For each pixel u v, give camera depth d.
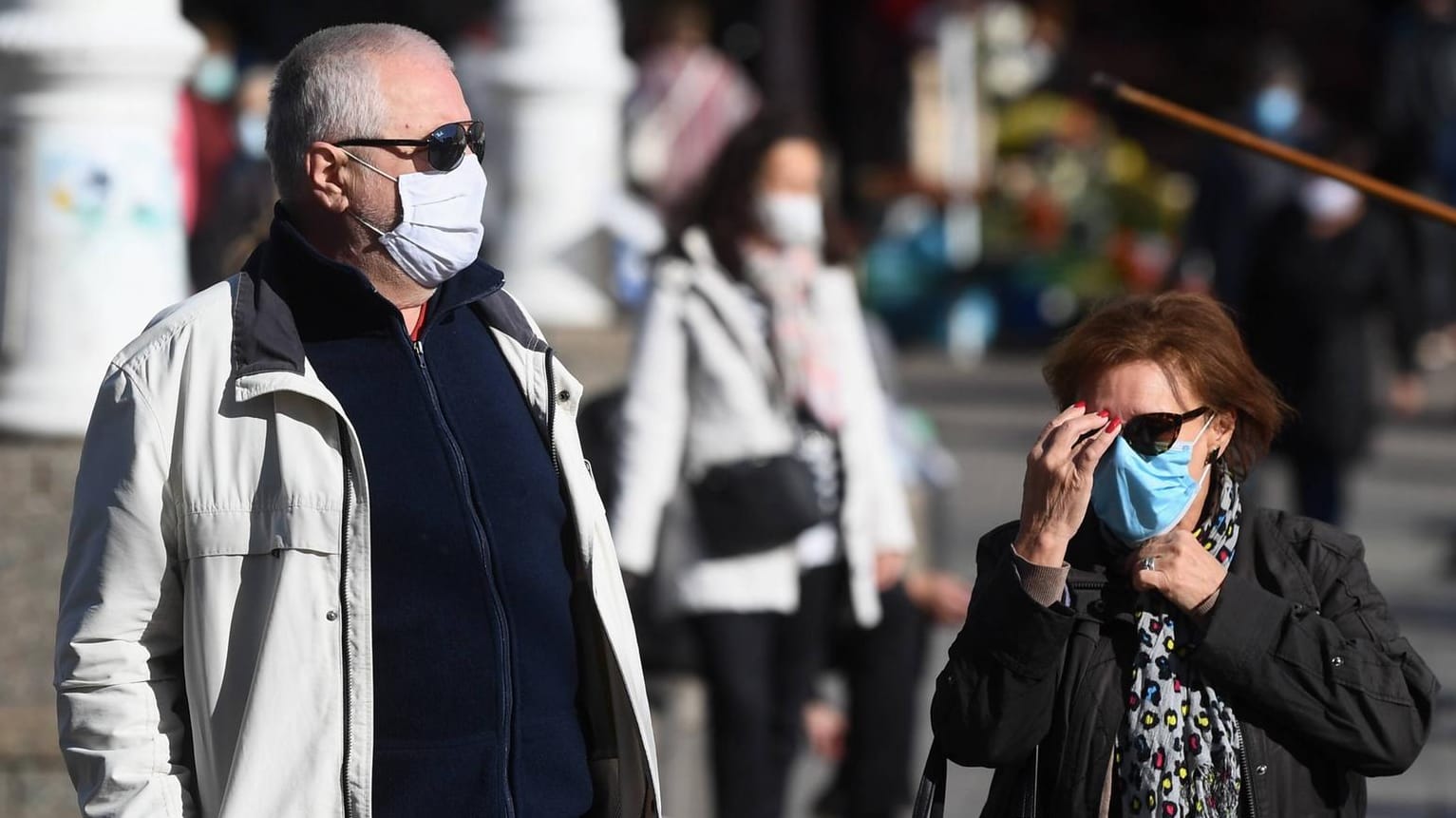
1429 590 33.25
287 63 12.23
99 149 20.70
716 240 21.39
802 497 20.80
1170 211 58.53
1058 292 57.97
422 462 11.95
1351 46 81.00
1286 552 12.52
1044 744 12.19
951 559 33.53
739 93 54.06
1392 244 33.84
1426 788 24.52
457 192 12.12
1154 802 11.90
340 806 11.48
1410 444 46.66
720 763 21.05
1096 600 12.26
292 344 11.73
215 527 11.55
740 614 21.00
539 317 33.81
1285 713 11.91
